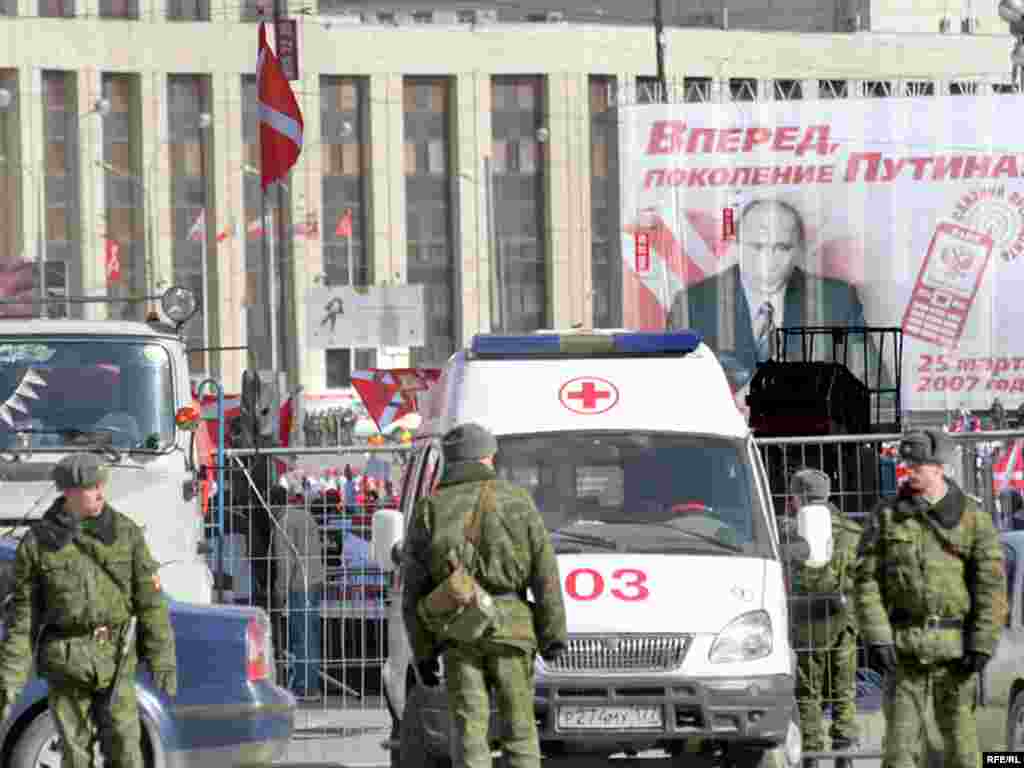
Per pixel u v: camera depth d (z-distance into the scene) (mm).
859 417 76250
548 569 29031
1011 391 96938
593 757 36031
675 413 37000
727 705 33625
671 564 34844
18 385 42031
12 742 32938
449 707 29125
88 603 29875
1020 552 36469
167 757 33000
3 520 40938
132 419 42094
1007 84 104125
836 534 39156
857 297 97312
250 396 62844
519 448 36375
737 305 97188
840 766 39531
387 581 43344
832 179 97125
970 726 30406
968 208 97312
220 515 43938
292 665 43250
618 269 126750
